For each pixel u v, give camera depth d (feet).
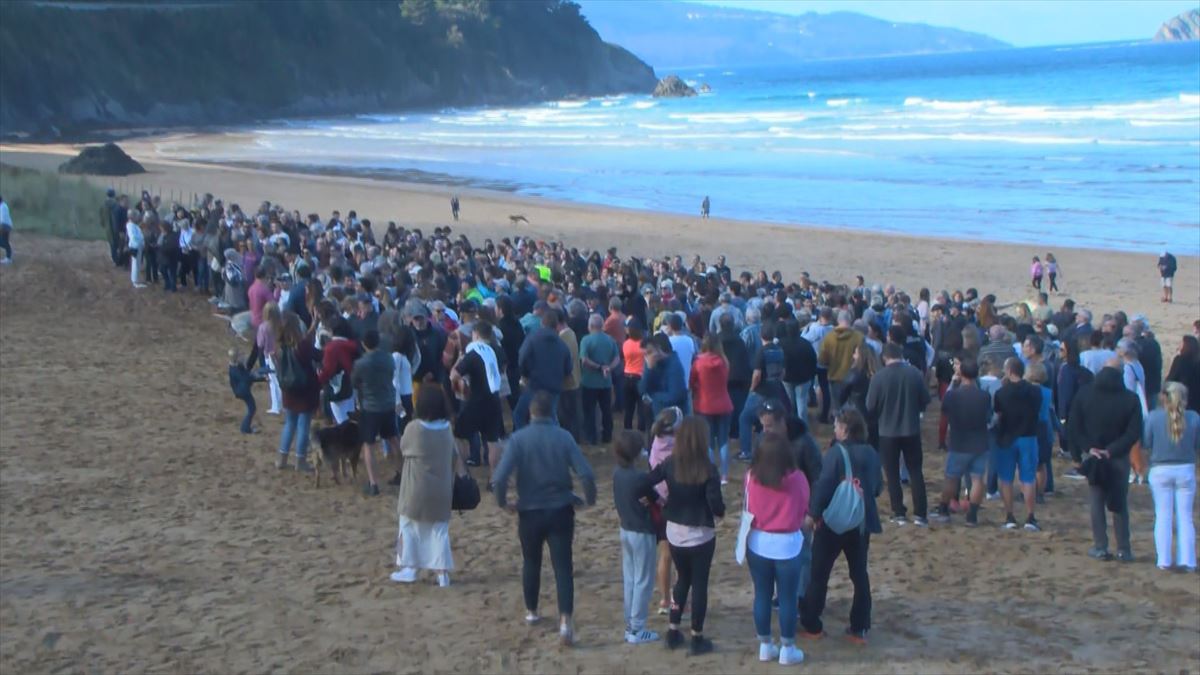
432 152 275.18
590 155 254.88
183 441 46.19
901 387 37.58
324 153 276.21
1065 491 43.45
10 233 83.41
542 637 27.99
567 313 48.62
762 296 59.67
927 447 49.62
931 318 58.75
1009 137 246.06
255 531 36.01
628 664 26.40
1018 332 53.67
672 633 27.22
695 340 48.14
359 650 27.07
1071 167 191.72
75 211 95.76
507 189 191.93
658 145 275.18
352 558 33.71
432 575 32.45
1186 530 33.71
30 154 241.76
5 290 71.00
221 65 483.92
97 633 27.84
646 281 65.87
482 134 341.82
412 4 625.41
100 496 39.11
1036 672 26.27
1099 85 450.30
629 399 46.73
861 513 26.73
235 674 25.67
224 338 66.33
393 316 42.22
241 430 47.62
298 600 30.32
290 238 77.87
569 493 27.48
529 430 27.45
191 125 442.09
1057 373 48.03
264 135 366.02
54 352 60.70
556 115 467.52
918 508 38.14
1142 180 172.96
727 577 33.09
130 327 67.21
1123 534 34.83
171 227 75.51
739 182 194.59
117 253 80.12
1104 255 118.42
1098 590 32.17
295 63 521.24
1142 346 46.88
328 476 41.91
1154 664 26.89
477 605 30.14
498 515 38.09
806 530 28.63
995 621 29.63
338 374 41.11
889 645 27.78
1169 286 96.68
